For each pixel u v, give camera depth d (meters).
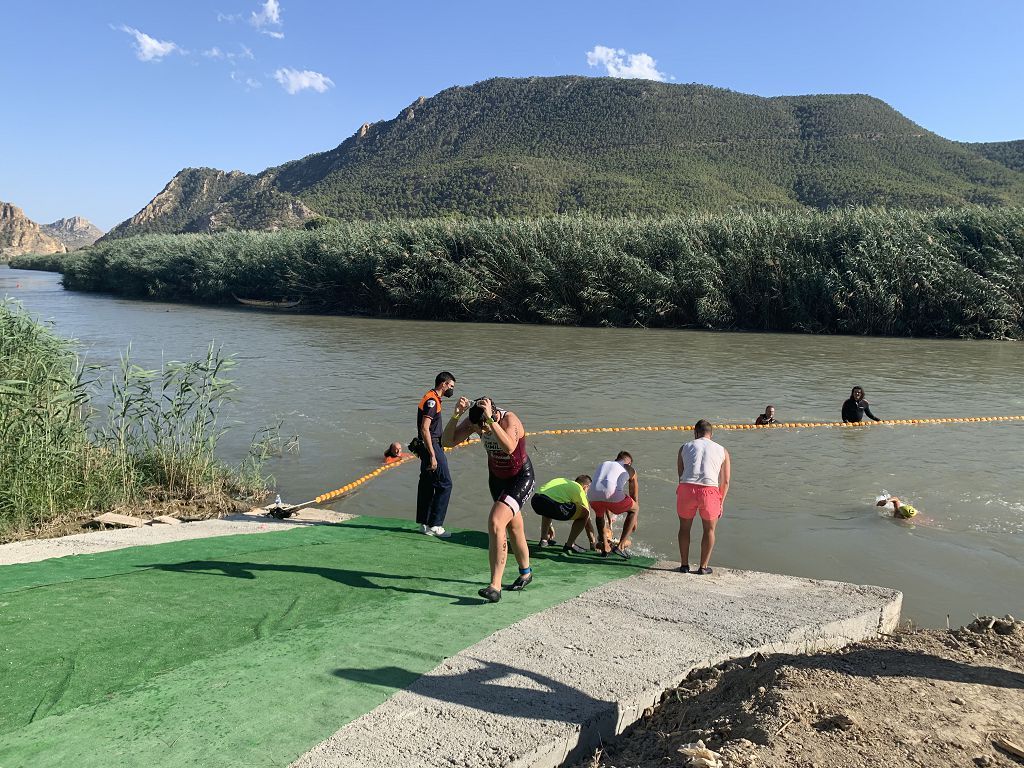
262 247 50.72
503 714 4.08
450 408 16.12
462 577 6.48
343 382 19.36
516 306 39.97
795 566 7.79
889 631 6.07
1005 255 33.28
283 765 3.52
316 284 45.75
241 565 6.49
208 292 51.25
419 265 41.75
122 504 9.48
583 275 37.69
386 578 6.33
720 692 4.41
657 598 6.08
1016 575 7.54
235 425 14.47
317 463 11.97
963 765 3.46
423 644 4.95
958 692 4.27
